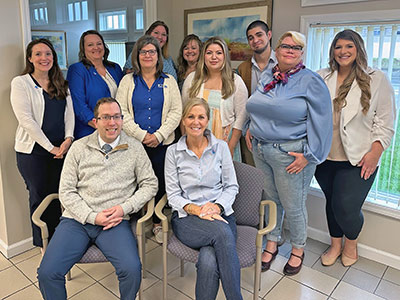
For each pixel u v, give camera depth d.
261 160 2.21
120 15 3.16
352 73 2.11
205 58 2.32
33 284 2.20
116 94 2.44
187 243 1.81
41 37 2.68
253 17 2.80
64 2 2.77
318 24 2.45
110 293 2.13
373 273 2.36
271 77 2.06
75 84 2.37
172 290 2.17
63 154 2.28
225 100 2.33
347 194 2.25
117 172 1.91
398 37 2.18
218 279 1.70
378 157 2.13
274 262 2.46
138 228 1.83
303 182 2.13
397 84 2.24
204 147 1.98
